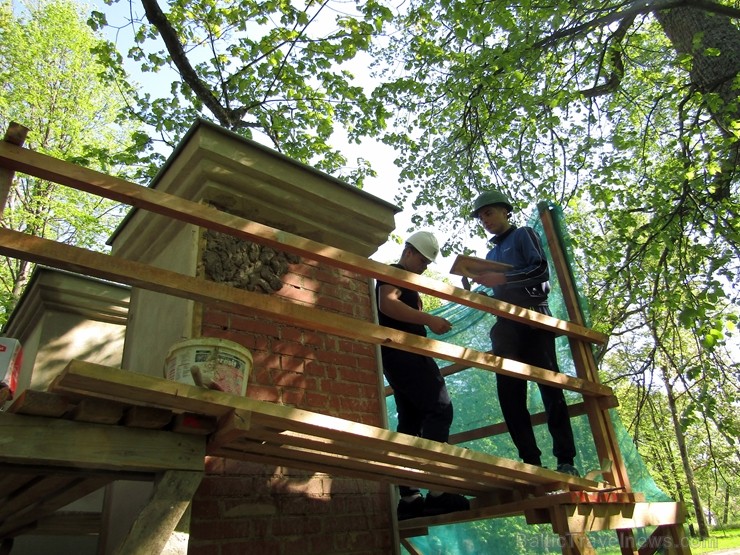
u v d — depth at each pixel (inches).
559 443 122.8
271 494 121.4
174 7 319.0
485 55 287.0
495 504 116.3
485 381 174.1
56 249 71.4
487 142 374.6
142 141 334.6
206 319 126.6
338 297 155.8
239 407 73.1
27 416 65.7
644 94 376.5
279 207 146.4
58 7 527.5
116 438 70.4
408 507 128.7
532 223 160.7
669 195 298.0
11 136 71.8
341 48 321.7
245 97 349.4
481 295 113.3
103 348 218.8
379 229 163.6
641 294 277.3
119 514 132.2
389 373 131.0
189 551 105.3
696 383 239.6
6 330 249.0
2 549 158.9
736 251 247.4
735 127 260.4
